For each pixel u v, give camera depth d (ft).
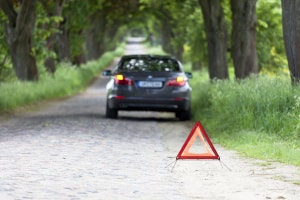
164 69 130.11
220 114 113.29
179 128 114.73
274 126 90.43
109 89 129.90
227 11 228.63
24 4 199.21
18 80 201.87
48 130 101.71
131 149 81.71
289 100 96.12
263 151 77.56
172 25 470.80
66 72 291.79
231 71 278.46
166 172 63.46
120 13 544.21
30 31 205.36
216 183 57.06
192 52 265.95
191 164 69.15
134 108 128.26
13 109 151.94
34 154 73.36
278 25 238.07
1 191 50.67
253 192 52.39
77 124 113.60
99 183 56.18
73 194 50.62
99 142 87.35
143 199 49.37
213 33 184.24
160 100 127.24
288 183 56.49
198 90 171.42
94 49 541.34
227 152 79.87
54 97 216.33
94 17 475.31
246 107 103.04
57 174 60.18
